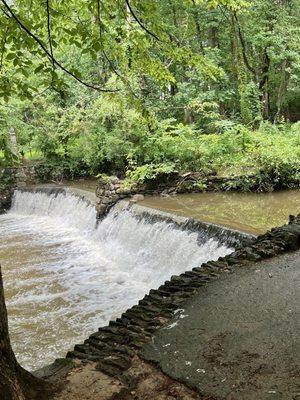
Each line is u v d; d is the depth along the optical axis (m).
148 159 13.95
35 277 9.93
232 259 6.02
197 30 19.33
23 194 18.39
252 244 6.46
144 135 14.43
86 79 16.62
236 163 12.63
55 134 18.11
